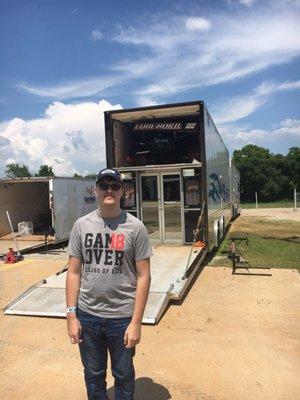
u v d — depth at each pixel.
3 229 15.09
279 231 16.98
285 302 6.53
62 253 12.64
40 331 5.42
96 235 2.84
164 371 4.23
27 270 9.83
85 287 2.87
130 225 2.83
